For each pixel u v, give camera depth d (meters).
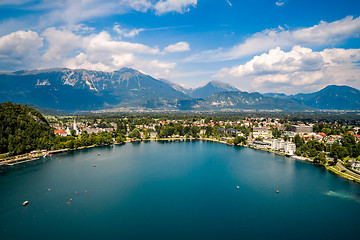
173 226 134.38
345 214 150.38
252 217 145.88
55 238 121.00
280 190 188.88
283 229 132.88
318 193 183.12
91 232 126.81
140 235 124.94
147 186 195.00
